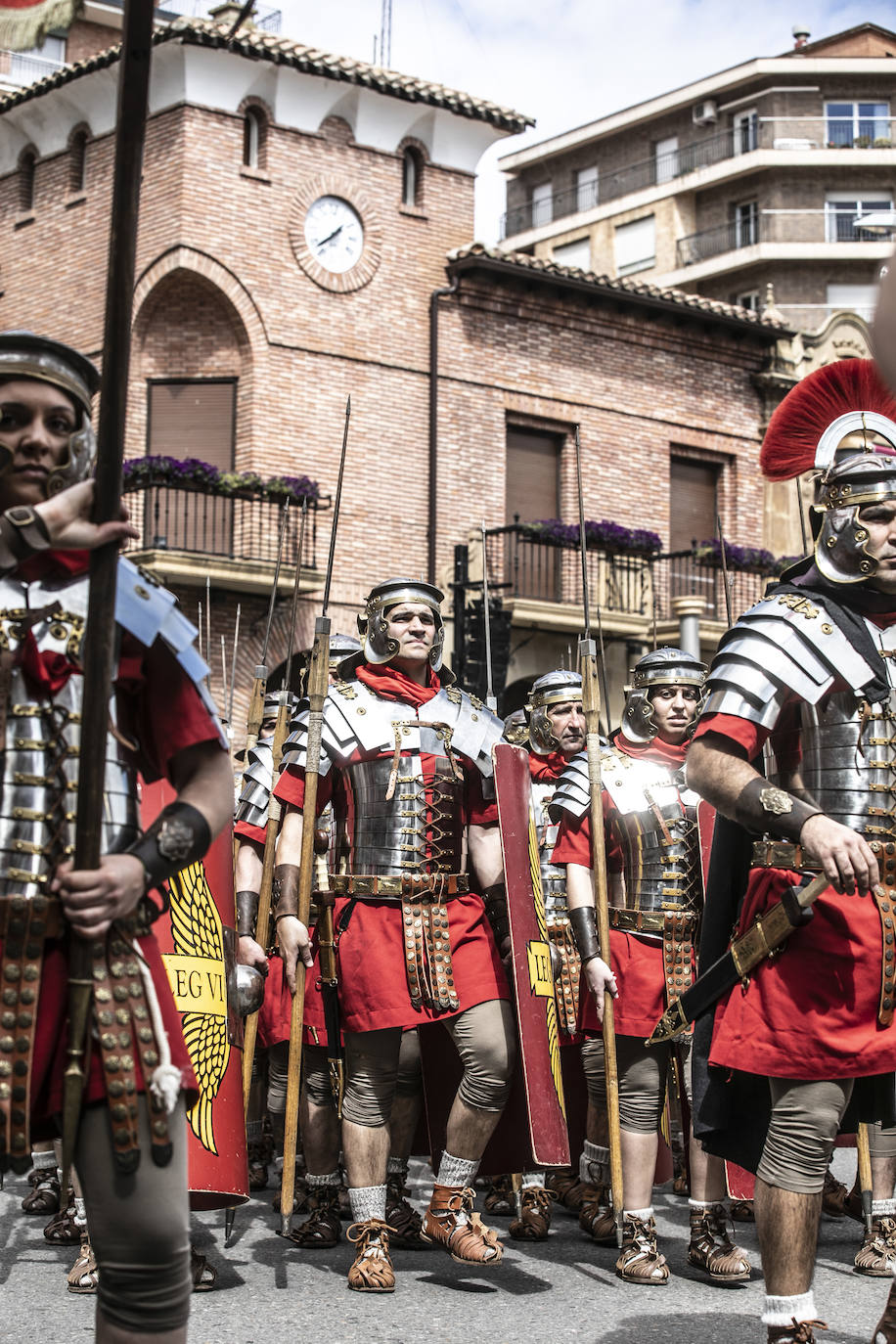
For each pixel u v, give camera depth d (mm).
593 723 6539
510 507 24641
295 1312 5484
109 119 23312
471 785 6355
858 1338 5137
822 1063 4207
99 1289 2832
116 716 3006
